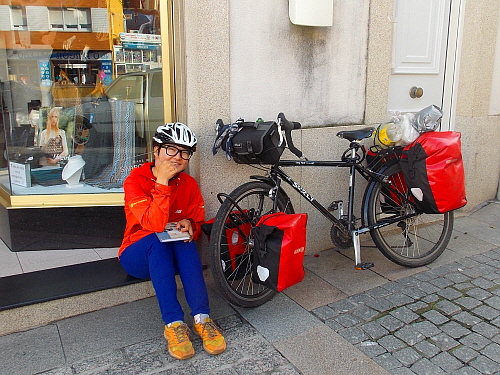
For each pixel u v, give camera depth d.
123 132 3.47
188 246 2.59
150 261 2.46
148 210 2.39
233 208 2.77
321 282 3.22
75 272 2.97
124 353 2.41
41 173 3.49
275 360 2.37
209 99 2.97
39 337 2.53
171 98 3.13
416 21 4.07
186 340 2.37
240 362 2.35
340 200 3.49
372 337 2.57
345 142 3.66
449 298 3.00
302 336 2.58
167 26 3.03
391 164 3.33
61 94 3.49
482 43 4.23
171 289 2.43
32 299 2.61
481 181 4.70
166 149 2.43
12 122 3.45
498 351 2.45
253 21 3.08
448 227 3.54
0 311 2.51
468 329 2.65
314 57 3.40
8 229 3.30
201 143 3.01
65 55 3.45
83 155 3.53
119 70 3.38
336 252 3.72
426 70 4.26
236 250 2.88
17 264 3.10
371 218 3.27
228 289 2.73
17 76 3.44
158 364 2.32
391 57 3.93
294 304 2.93
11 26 3.40
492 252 3.75
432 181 3.05
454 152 3.07
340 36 3.49
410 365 2.34
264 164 2.96
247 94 3.17
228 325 2.69
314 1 3.16
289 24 3.23
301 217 2.58
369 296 3.02
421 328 2.66
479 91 4.36
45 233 3.32
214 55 2.93
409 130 3.29
